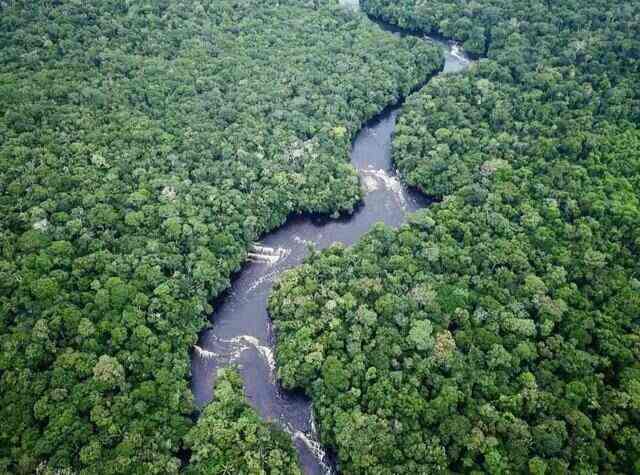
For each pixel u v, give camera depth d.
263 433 123.12
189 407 127.69
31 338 124.62
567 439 117.88
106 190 154.75
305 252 164.50
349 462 120.75
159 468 116.00
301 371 132.88
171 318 137.75
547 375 126.94
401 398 123.94
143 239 147.88
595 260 146.00
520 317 137.25
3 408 116.81
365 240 158.50
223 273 152.38
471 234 156.88
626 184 163.38
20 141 158.75
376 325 137.50
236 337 146.75
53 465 111.19
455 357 130.12
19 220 142.75
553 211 158.88
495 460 115.38
